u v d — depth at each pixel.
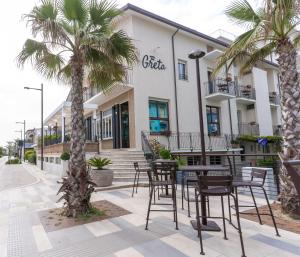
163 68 12.87
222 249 3.11
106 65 5.18
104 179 7.78
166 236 3.60
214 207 5.13
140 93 11.80
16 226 4.21
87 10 4.86
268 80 19.95
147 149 10.44
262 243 3.27
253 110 17.08
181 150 12.30
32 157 30.36
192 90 13.95
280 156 4.66
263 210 4.79
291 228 3.82
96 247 3.27
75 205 4.66
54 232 3.88
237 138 15.27
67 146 12.14
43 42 4.93
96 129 16.11
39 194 7.34
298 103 4.61
